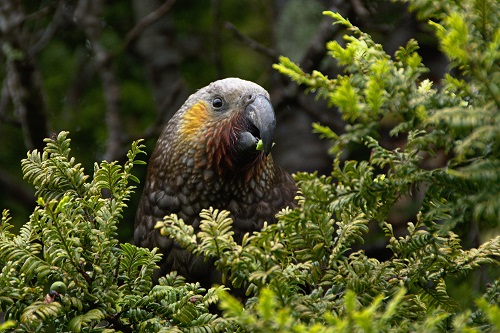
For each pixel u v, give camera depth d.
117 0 14.91
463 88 3.52
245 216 8.36
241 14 14.61
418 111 3.48
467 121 3.15
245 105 8.19
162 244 8.22
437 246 4.20
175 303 4.33
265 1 13.82
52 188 4.79
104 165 4.73
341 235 4.28
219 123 8.17
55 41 13.91
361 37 3.90
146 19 12.36
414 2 3.51
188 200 8.31
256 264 3.88
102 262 4.51
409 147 3.71
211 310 7.42
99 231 4.53
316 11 13.66
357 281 4.11
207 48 14.45
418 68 3.56
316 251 4.23
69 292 4.39
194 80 14.04
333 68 12.76
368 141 3.75
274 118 8.05
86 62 13.62
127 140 12.34
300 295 3.96
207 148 8.17
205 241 3.90
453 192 3.56
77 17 12.73
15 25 10.88
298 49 13.49
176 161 8.31
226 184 8.23
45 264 4.34
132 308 4.44
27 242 4.44
